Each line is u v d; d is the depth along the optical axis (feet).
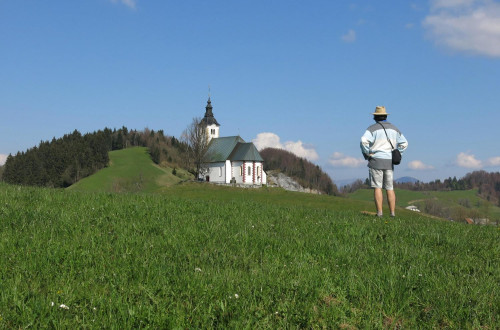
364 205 182.70
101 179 496.64
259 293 17.31
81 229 27.71
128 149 637.71
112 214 33.24
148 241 24.85
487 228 39.19
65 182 495.82
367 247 26.27
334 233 30.42
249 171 331.16
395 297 17.65
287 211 43.06
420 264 22.27
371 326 15.26
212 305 16.12
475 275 20.92
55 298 16.22
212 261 21.36
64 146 514.68
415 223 39.32
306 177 649.61
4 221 28.50
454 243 28.53
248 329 14.57
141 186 491.31
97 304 16.01
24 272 18.72
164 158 626.64
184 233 27.55
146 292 17.11
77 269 19.70
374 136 43.62
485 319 15.87
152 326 14.61
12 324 14.53
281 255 23.49
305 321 15.49
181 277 18.72
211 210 39.34
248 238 26.73
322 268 21.20
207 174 351.05
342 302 17.11
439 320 16.10
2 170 517.14
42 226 27.66
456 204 557.74
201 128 351.46
